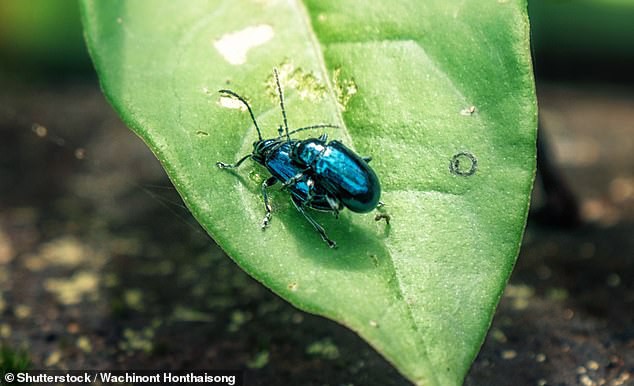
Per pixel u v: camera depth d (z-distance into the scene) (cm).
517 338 11
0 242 13
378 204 9
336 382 10
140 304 12
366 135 9
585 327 11
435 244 8
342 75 9
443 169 9
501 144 9
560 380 10
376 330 8
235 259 8
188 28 9
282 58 9
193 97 9
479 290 8
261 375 10
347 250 8
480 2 9
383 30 9
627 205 13
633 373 10
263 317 11
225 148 9
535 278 12
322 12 9
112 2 9
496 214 8
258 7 9
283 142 9
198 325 11
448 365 8
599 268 12
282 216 9
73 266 13
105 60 9
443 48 9
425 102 9
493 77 9
